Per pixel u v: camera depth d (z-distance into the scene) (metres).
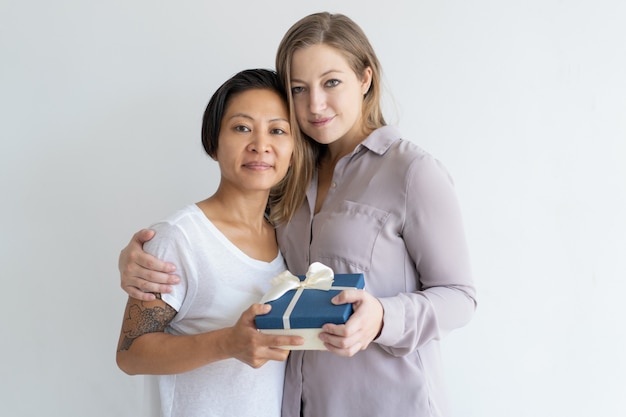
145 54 1.78
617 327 1.72
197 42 1.77
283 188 1.45
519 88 1.72
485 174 1.75
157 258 1.18
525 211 1.74
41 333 1.84
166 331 1.29
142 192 1.81
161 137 1.79
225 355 1.11
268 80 1.31
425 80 1.75
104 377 1.84
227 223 1.30
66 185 1.81
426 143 1.76
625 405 1.73
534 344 1.76
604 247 1.72
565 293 1.74
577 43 1.70
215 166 1.80
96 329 1.83
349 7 1.75
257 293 1.27
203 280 1.22
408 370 1.26
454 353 1.80
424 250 1.25
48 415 1.86
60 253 1.82
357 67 1.33
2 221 1.81
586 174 1.71
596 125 1.70
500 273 1.76
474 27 1.72
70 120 1.79
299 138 1.36
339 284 1.13
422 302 1.18
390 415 1.26
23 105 1.79
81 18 1.77
